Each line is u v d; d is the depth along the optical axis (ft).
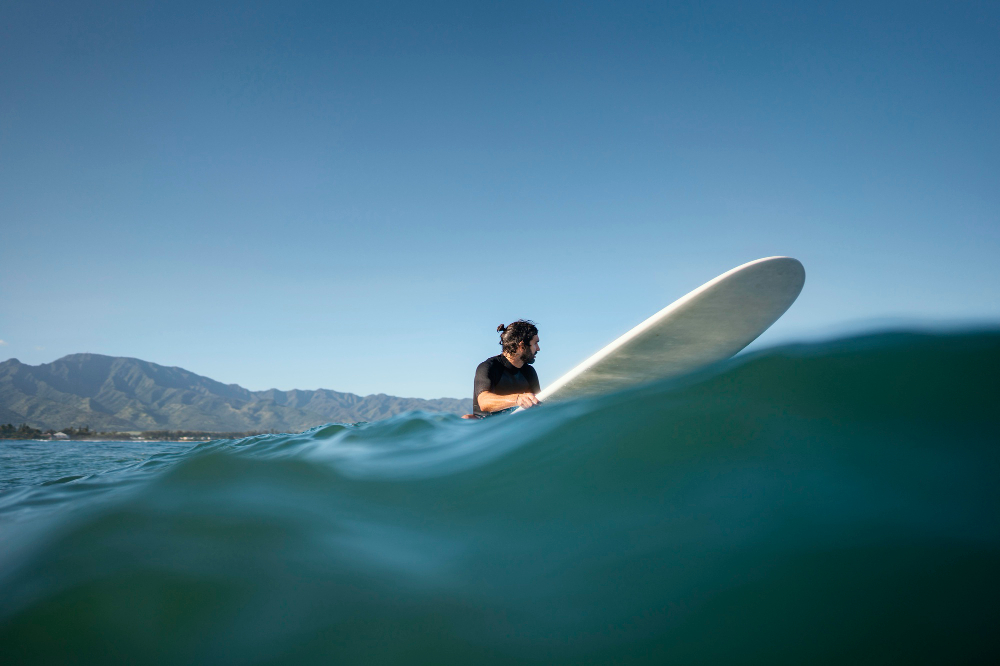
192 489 5.35
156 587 3.40
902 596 2.54
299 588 3.37
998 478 3.23
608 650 2.63
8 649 2.87
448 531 4.03
